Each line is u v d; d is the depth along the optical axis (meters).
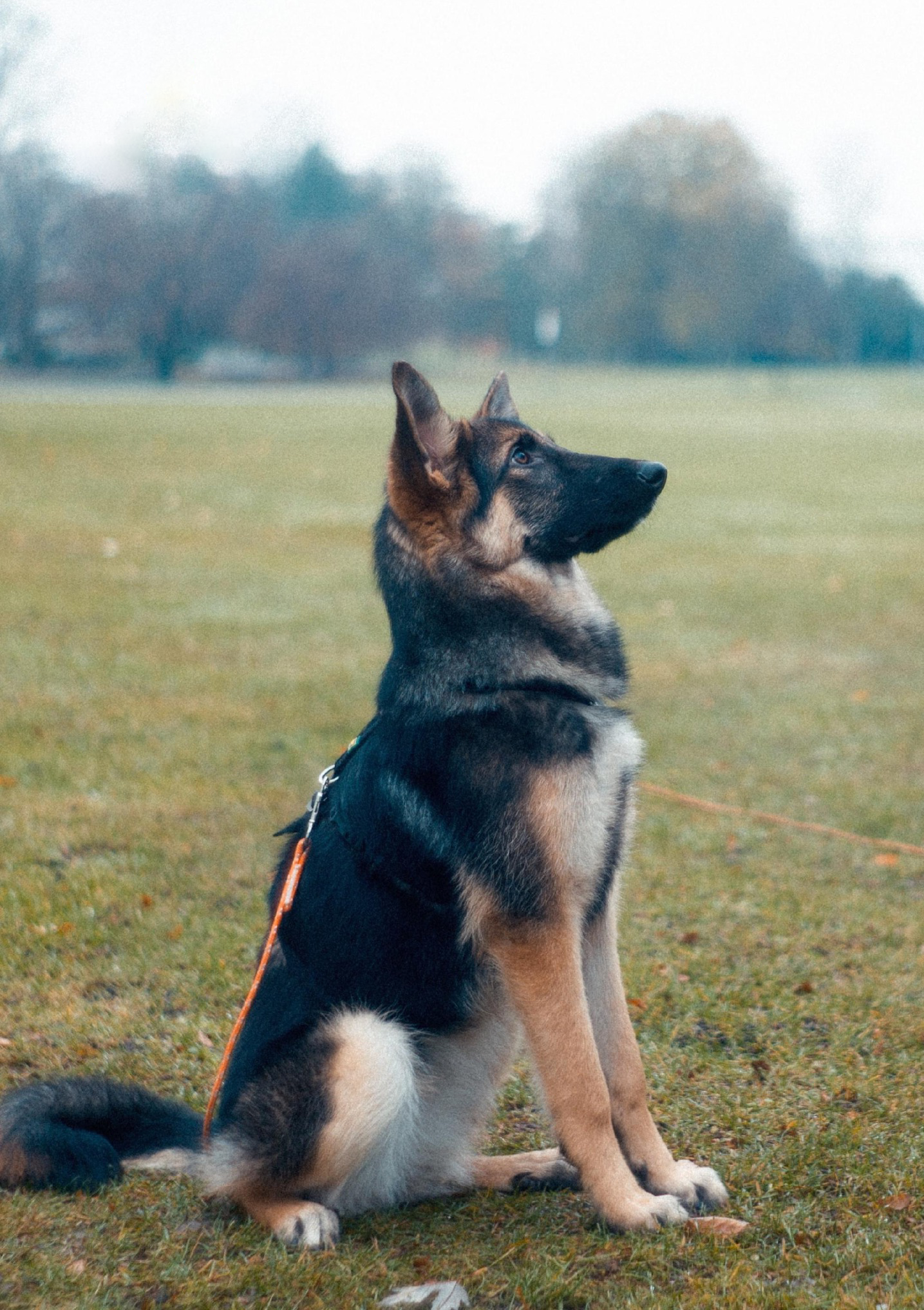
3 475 21.03
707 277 77.75
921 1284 2.92
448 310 96.00
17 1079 4.01
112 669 9.70
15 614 11.41
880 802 7.09
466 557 3.53
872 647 11.38
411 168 100.81
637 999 4.57
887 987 4.69
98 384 65.75
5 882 5.53
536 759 3.26
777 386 69.56
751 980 4.76
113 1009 4.46
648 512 3.76
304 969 3.35
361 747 3.59
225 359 84.44
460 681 3.37
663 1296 2.92
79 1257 3.08
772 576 14.91
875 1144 3.57
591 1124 3.22
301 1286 2.98
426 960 3.29
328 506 19.47
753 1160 3.53
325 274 76.94
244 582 13.61
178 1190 3.36
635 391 63.78
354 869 3.33
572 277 93.00
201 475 22.73
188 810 6.63
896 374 92.69
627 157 81.62
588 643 3.62
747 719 9.02
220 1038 4.29
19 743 7.71
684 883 5.84
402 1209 3.41
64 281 70.50
